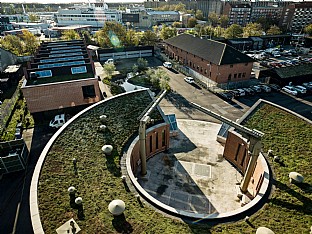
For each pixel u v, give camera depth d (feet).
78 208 52.16
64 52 175.11
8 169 80.74
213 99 142.10
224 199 71.41
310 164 66.74
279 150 73.05
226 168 84.84
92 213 51.26
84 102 122.21
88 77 127.95
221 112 126.11
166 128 89.76
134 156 78.28
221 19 438.81
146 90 109.70
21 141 89.25
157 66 213.66
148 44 277.03
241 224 51.08
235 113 125.29
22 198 72.02
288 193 58.39
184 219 52.42
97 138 76.59
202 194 73.20
